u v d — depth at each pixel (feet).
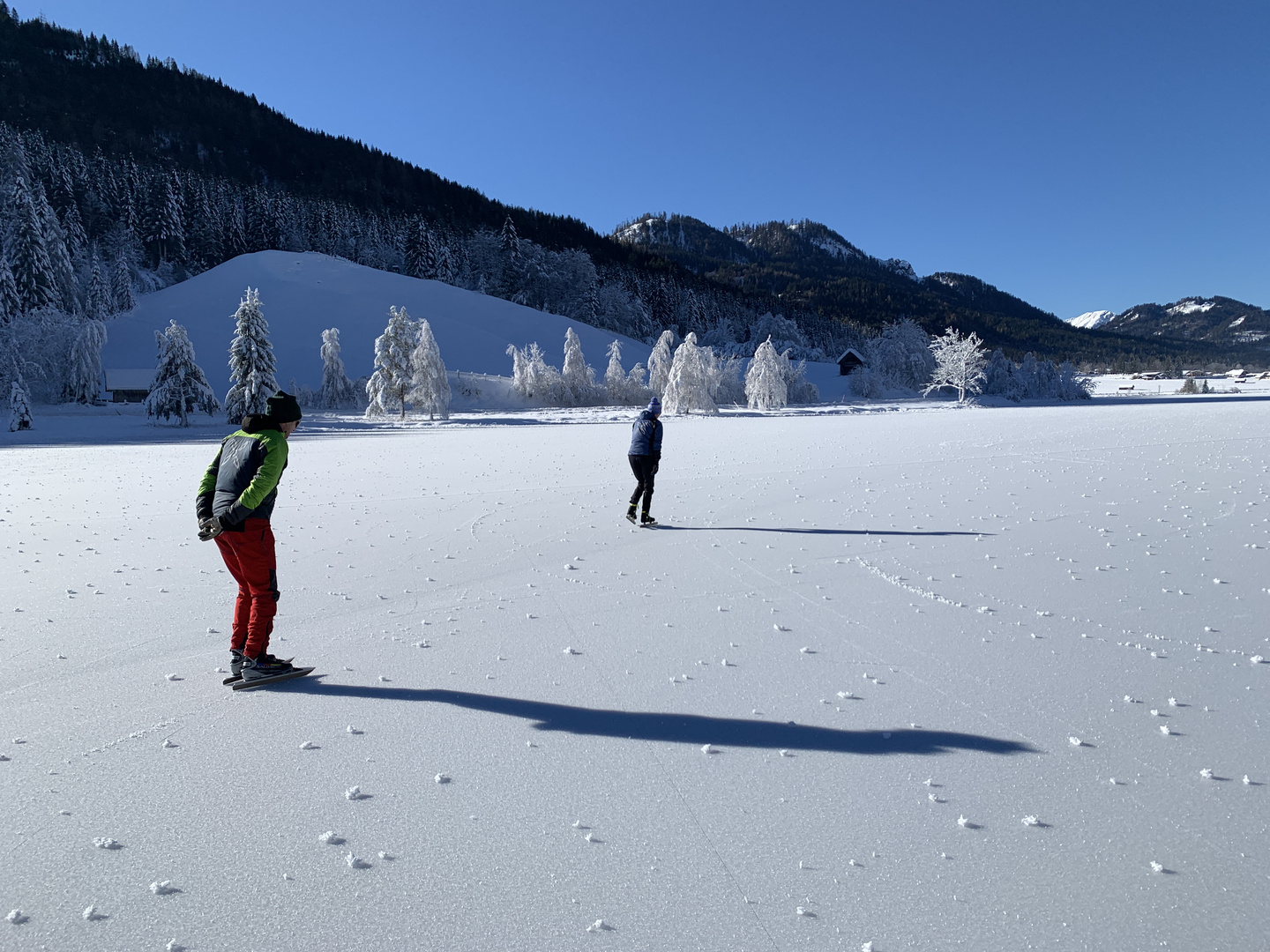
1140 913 6.14
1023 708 10.33
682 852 7.08
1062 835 7.29
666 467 42.91
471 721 10.09
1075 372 242.78
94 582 18.07
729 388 215.51
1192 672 11.49
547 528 24.64
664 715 10.28
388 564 19.69
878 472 37.19
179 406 142.00
